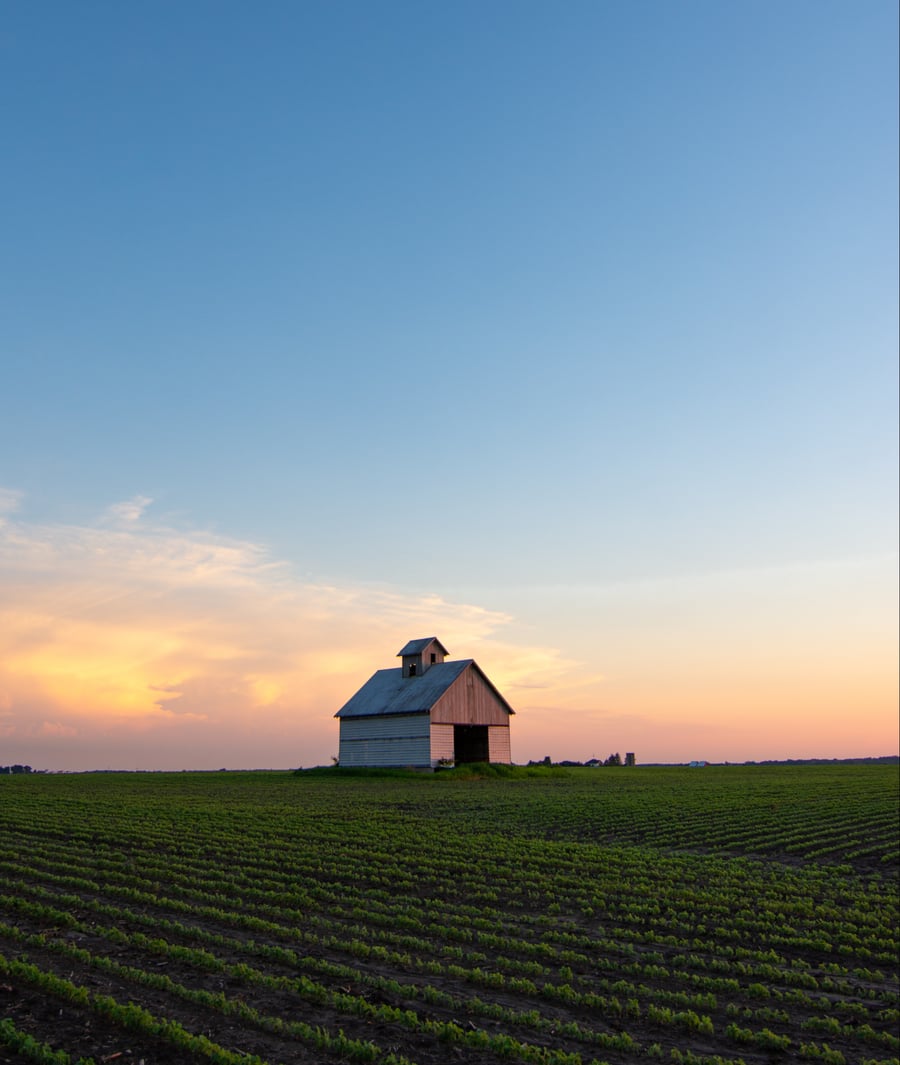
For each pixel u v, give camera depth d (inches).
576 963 722.8
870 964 764.0
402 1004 588.1
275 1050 486.3
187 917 816.3
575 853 1254.3
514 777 2972.4
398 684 3181.6
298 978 629.6
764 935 840.9
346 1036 517.3
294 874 1050.7
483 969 693.9
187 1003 557.3
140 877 1004.6
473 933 792.3
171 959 658.8
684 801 2006.6
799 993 660.7
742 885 1072.2
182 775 3240.7
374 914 851.4
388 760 2994.6
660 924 871.1
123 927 762.2
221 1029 514.0
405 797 2062.0
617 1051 529.3
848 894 1025.5
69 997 550.6
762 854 1320.1
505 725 3198.8
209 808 1734.7
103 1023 512.7
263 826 1457.9
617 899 969.5
